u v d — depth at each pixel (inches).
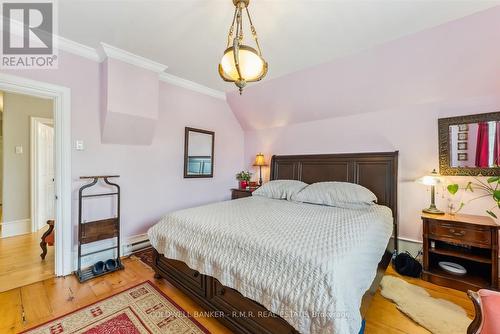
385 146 114.6
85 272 93.4
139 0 67.6
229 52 59.3
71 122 93.7
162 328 64.1
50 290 81.4
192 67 115.3
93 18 76.4
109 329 63.0
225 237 64.2
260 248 56.1
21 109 138.6
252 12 71.5
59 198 91.7
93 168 100.9
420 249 103.9
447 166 97.6
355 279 48.6
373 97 112.2
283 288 48.6
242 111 163.0
